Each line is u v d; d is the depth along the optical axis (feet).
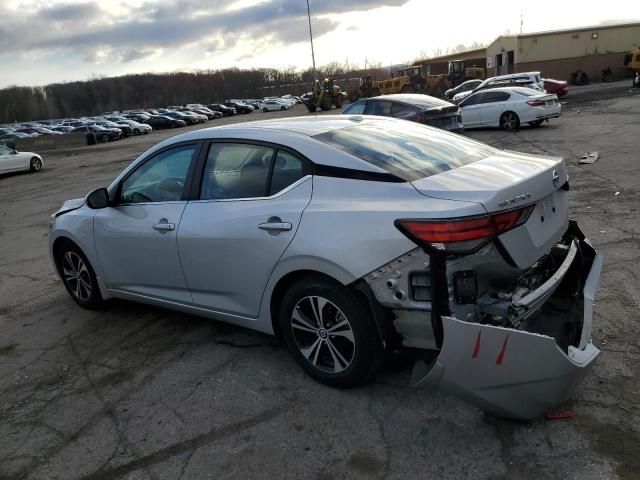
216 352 12.92
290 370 11.73
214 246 11.62
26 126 226.17
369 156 10.34
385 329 9.45
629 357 10.77
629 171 28.81
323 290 10.08
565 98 96.84
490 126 57.82
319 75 349.41
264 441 9.46
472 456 8.58
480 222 8.32
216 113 205.57
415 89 136.05
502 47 161.07
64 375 12.63
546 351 7.84
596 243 17.79
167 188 13.03
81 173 62.39
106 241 14.32
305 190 10.42
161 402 11.03
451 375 8.46
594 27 145.79
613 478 7.84
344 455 8.91
